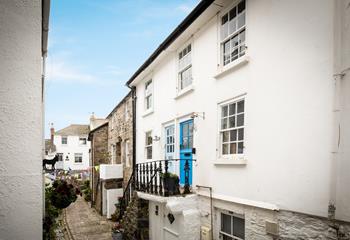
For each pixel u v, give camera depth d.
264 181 5.15
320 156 4.13
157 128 10.40
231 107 6.47
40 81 1.10
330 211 3.89
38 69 1.11
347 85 3.78
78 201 22.28
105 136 19.86
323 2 4.18
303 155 4.40
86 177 31.31
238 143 6.19
